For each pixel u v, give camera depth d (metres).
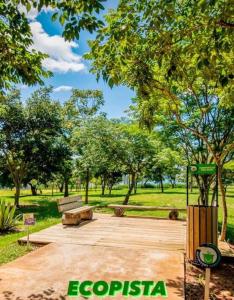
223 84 4.18
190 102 8.87
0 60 4.63
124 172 16.78
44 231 8.03
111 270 4.92
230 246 7.02
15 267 5.01
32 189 31.77
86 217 10.13
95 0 3.41
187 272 5.16
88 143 15.77
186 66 5.41
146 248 6.34
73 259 5.49
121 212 10.95
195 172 6.02
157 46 4.40
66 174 19.03
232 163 8.73
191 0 4.37
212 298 4.13
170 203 17.95
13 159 15.80
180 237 7.46
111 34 4.16
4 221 8.72
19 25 4.26
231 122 8.11
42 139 15.12
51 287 4.20
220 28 4.16
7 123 14.89
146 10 3.94
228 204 17.64
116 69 4.68
